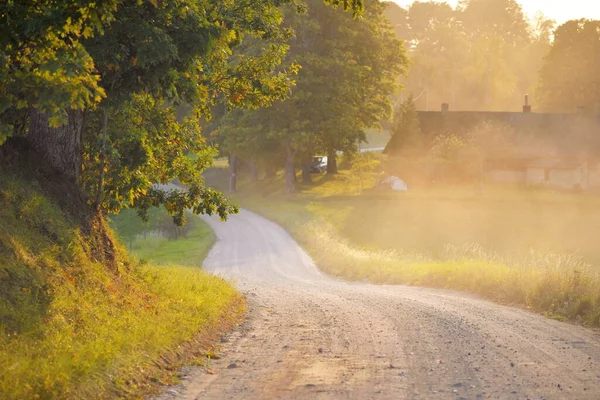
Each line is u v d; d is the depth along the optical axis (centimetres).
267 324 2139
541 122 12875
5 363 1110
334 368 1407
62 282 1636
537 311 2384
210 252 6588
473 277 3312
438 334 1850
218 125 11906
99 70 1834
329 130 10406
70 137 2130
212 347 1691
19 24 1291
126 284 2031
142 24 1733
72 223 1980
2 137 1338
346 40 10575
